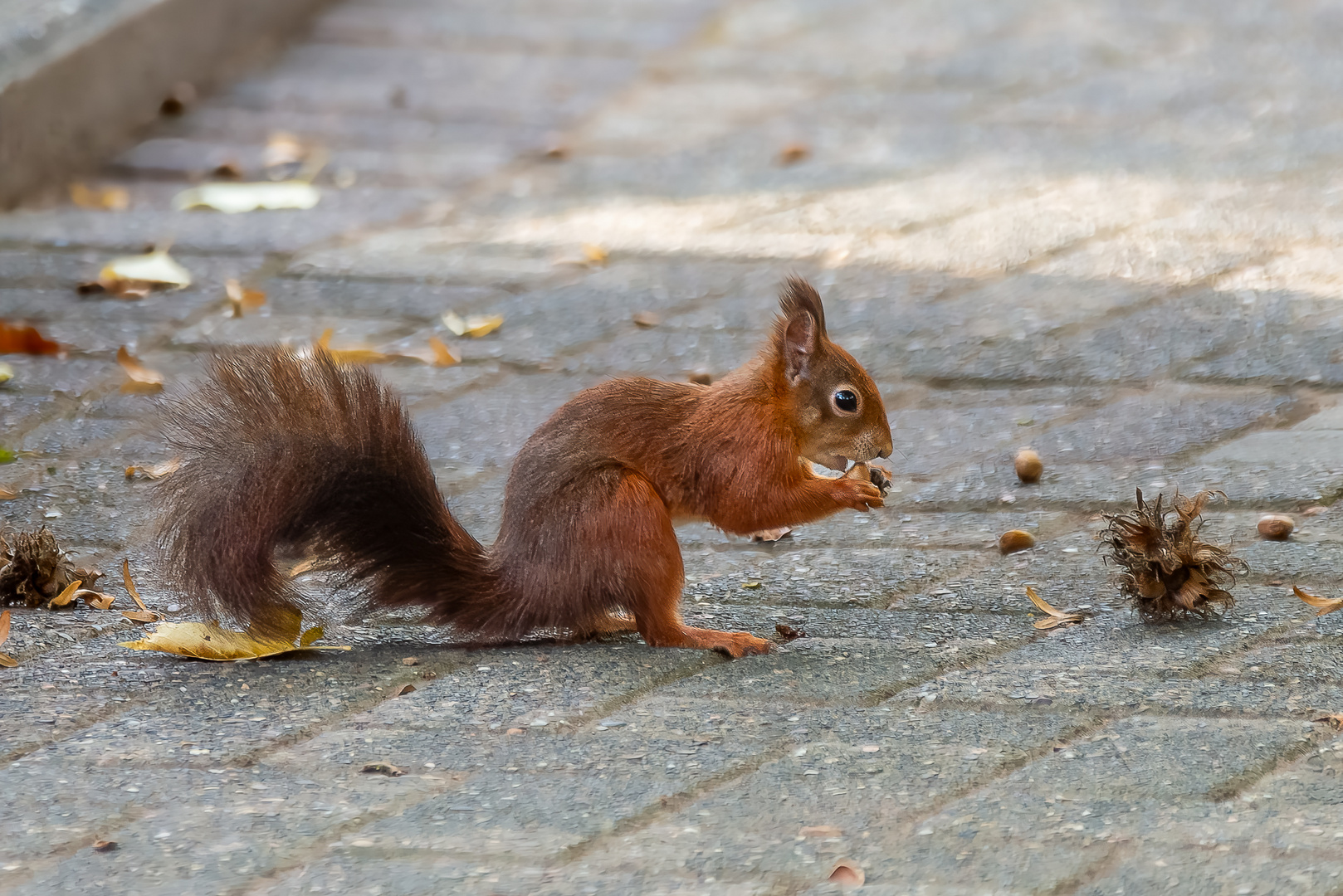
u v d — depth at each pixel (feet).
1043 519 27.02
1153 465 28.76
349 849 16.14
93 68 51.88
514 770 17.92
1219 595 21.89
